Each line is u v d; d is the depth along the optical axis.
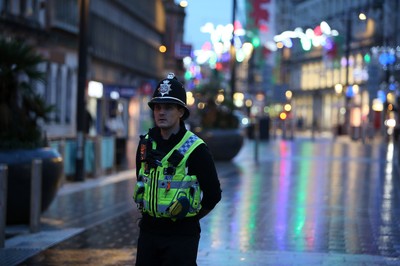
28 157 16.27
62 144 26.06
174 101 7.67
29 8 49.97
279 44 68.38
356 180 28.52
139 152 7.87
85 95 27.66
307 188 25.42
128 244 14.59
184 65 84.81
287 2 113.38
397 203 21.16
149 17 92.75
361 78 89.75
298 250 13.88
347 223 17.23
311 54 121.25
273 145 63.03
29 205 16.34
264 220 17.69
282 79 128.50
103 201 21.86
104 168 31.08
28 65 17.27
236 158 42.97
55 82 55.94
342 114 108.25
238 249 13.96
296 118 129.12
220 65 69.12
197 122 40.06
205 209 7.82
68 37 58.59
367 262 12.66
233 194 23.44
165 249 7.69
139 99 85.31
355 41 75.75
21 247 14.26
